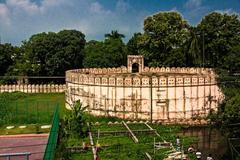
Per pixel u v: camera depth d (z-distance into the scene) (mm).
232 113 57844
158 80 67312
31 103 84188
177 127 64125
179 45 102688
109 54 109062
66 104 79375
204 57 96938
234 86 70938
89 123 61969
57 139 52406
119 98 68750
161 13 101375
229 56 74312
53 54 108875
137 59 91312
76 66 113250
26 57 116125
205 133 61312
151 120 67312
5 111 72562
